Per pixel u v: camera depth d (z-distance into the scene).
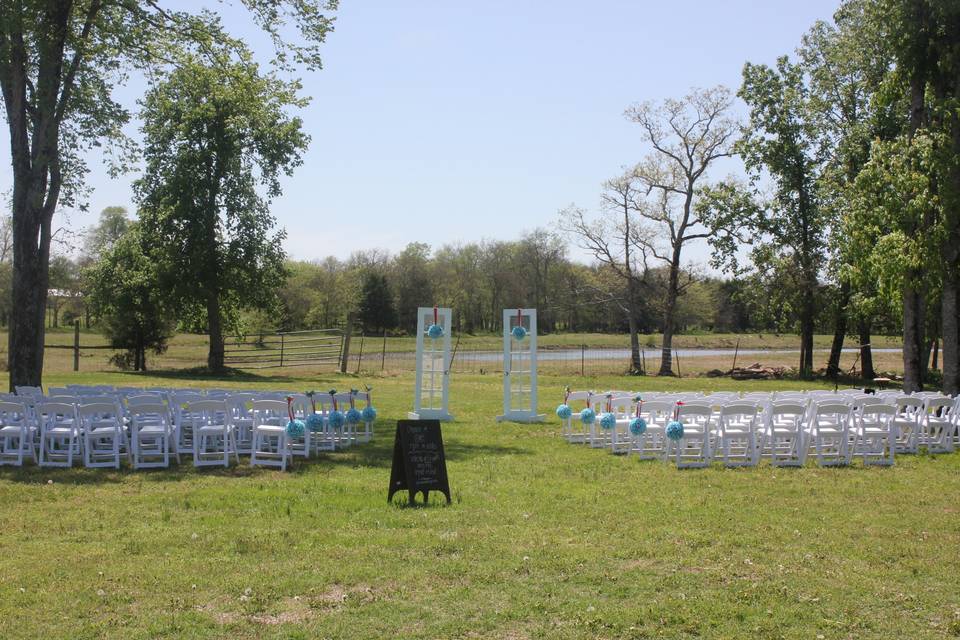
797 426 12.91
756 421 13.55
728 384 34.12
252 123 35.47
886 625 5.89
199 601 6.25
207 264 36.44
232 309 41.50
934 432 15.55
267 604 6.18
